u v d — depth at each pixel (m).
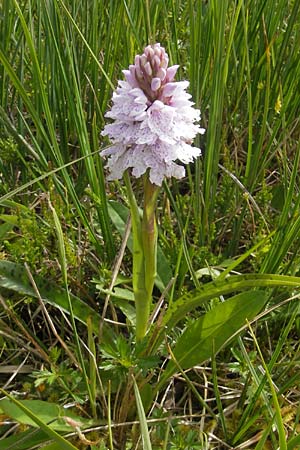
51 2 0.30
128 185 0.21
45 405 0.22
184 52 0.37
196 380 0.26
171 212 0.33
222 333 0.23
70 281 0.28
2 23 0.33
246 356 0.23
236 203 0.32
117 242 0.30
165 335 0.23
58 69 0.31
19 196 0.33
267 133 0.35
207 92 0.33
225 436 0.23
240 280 0.22
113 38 0.33
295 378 0.23
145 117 0.20
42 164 0.30
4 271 0.25
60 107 0.32
